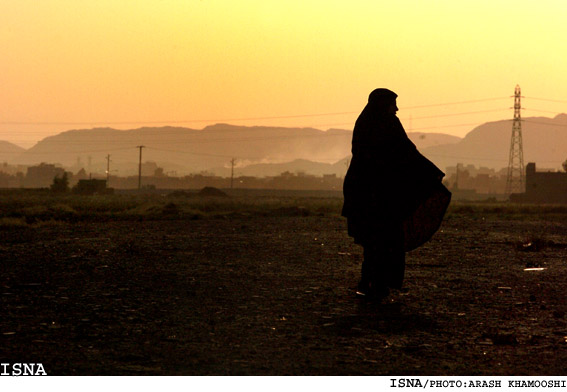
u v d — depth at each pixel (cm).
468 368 860
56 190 15175
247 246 2347
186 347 934
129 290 1379
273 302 1271
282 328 1056
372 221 1295
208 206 7500
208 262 1858
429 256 2123
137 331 1021
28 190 14150
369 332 1038
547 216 6191
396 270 1298
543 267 1869
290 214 5619
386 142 1289
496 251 2306
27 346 919
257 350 924
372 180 1296
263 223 3900
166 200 10238
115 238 2625
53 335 984
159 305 1226
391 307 1242
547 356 923
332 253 2136
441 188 1289
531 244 2458
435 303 1290
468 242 2683
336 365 860
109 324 1065
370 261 1300
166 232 3030
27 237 2647
